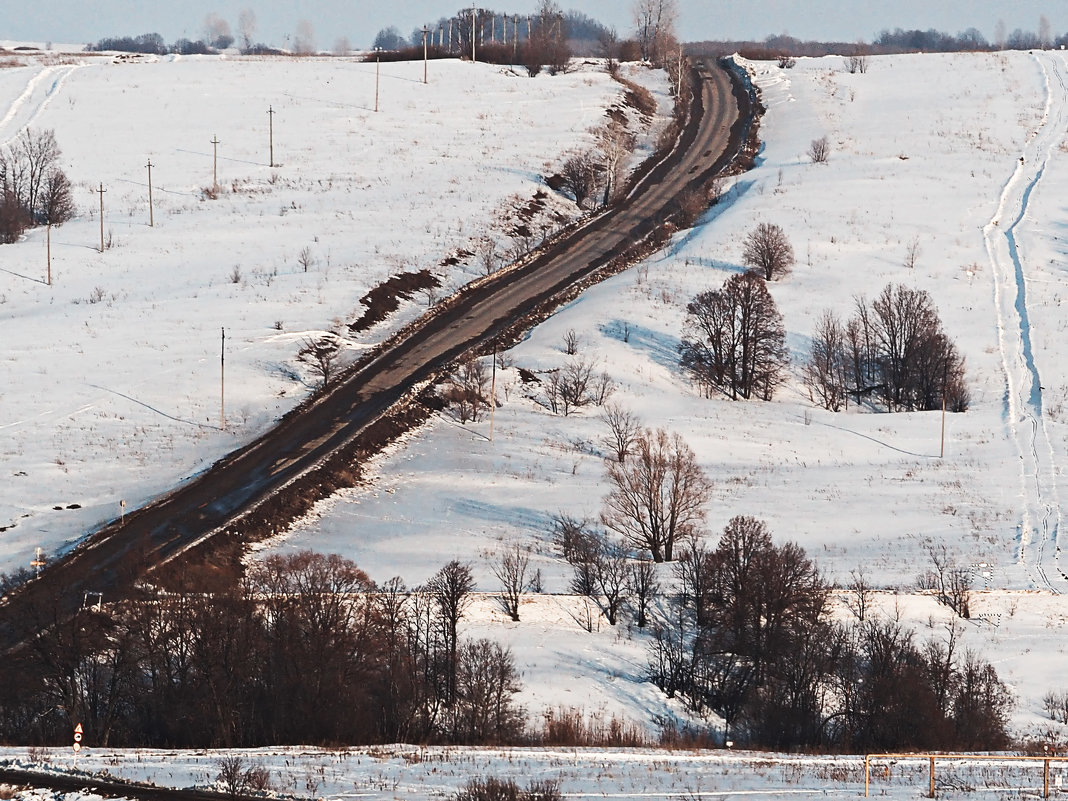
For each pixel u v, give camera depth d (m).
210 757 171.88
